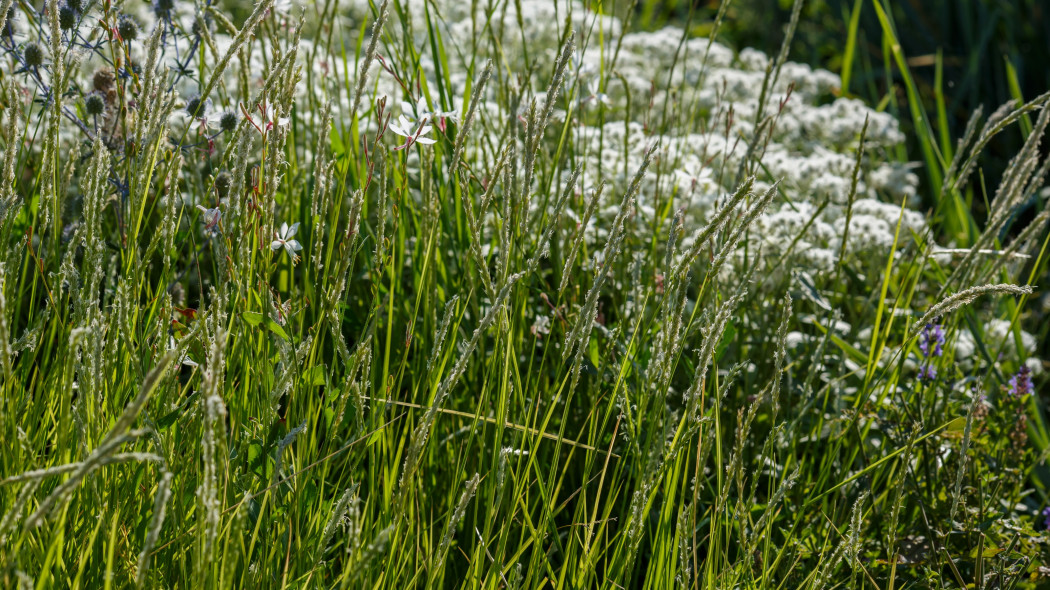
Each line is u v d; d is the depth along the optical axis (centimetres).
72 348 117
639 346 137
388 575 124
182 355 124
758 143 158
